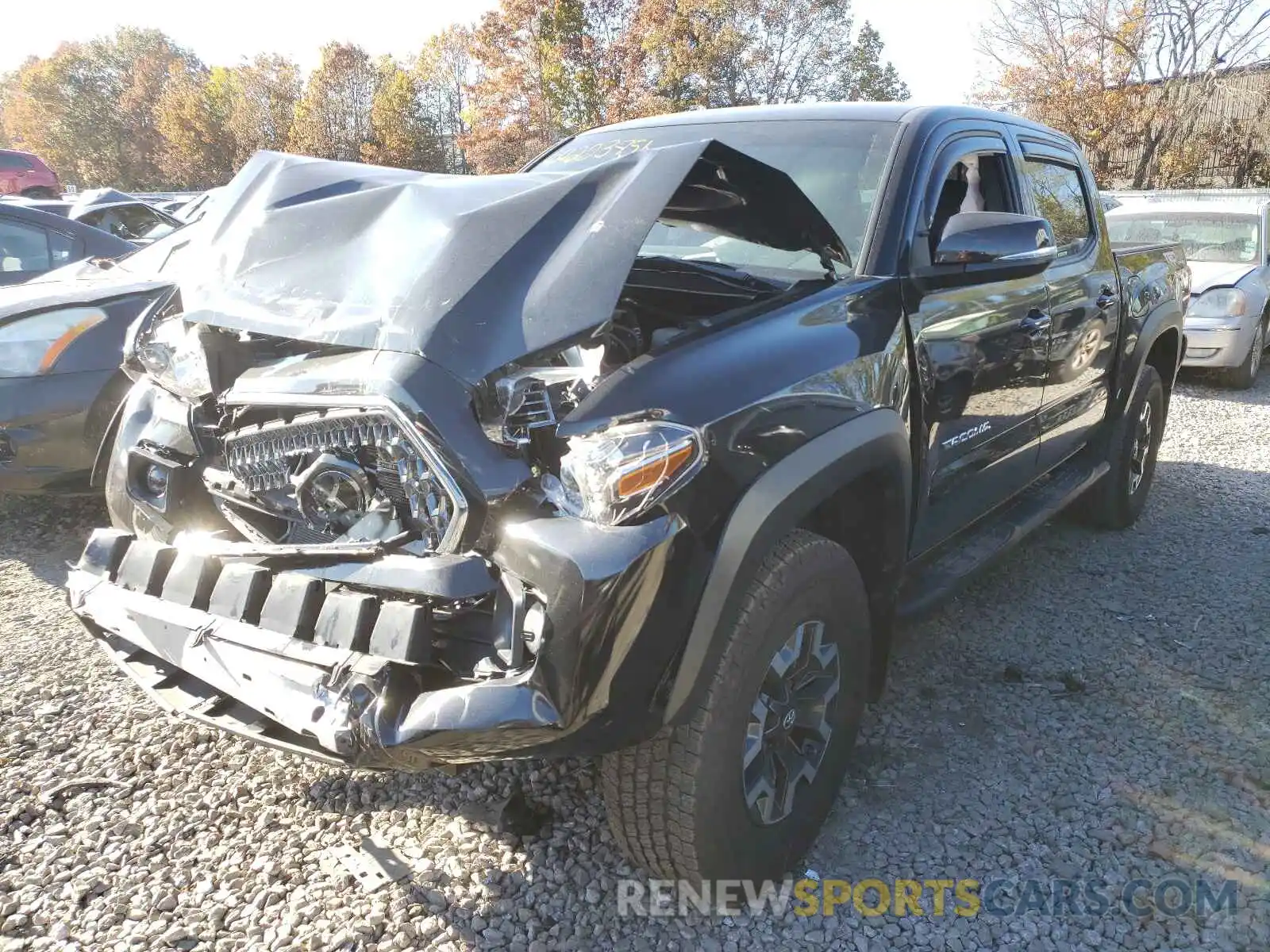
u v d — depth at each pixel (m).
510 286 1.97
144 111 67.62
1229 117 26.50
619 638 1.76
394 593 1.86
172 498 2.38
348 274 2.15
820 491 2.13
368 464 2.01
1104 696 3.28
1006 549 3.36
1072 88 26.20
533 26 38.22
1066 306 3.62
